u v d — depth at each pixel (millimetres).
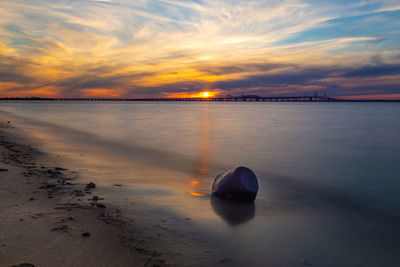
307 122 36344
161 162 12172
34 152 12555
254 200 7363
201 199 7043
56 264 3613
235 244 4715
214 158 13500
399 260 4539
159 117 45938
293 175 10602
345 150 16078
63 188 7043
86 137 20000
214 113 64438
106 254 3980
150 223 5297
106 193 6945
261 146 17266
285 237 5141
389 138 20953
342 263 4359
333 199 7797
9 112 58125
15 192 6316
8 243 4047
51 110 70562
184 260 4078
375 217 6492
